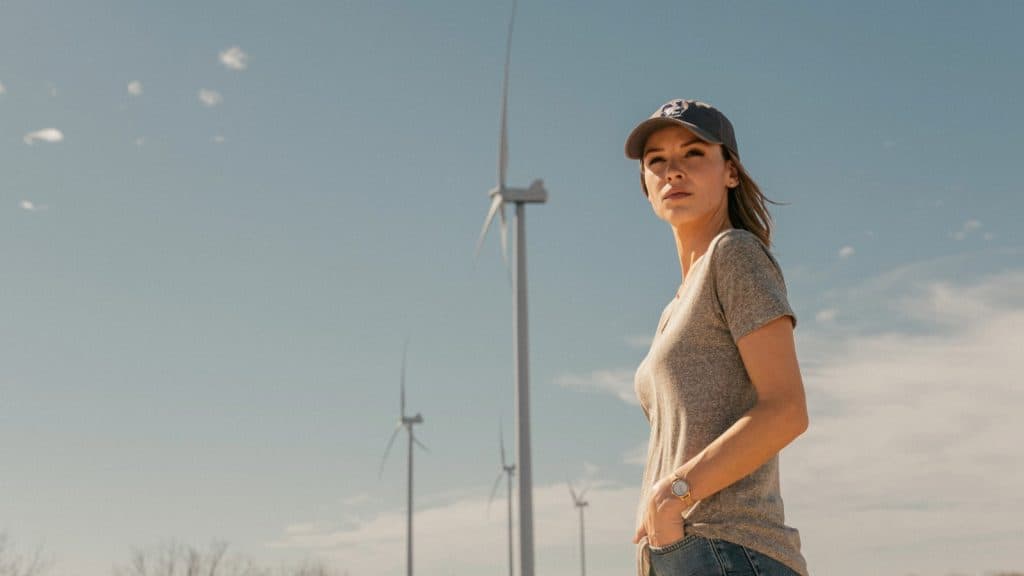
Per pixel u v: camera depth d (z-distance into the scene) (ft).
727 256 8.88
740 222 10.37
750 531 8.42
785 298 8.74
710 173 9.87
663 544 8.52
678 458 8.91
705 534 8.42
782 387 8.41
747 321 8.64
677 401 9.04
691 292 9.21
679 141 9.91
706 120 9.82
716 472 8.27
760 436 8.24
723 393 8.87
